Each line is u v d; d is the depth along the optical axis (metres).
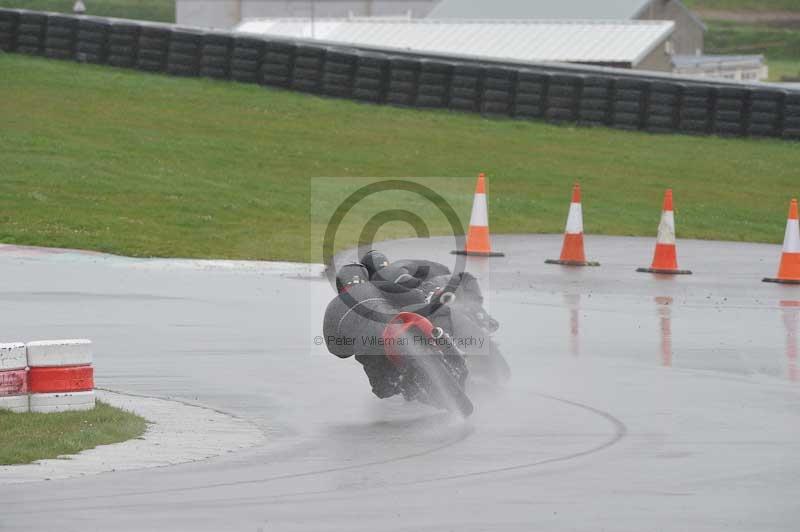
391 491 23.88
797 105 109.44
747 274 62.69
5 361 30.03
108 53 119.19
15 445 26.94
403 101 113.25
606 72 117.19
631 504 22.97
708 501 23.22
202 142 95.62
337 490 23.91
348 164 93.31
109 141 92.88
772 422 30.52
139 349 40.03
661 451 27.34
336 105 112.19
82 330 43.12
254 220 73.31
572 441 28.33
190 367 37.31
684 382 35.72
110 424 29.14
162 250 64.06
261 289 54.09
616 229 79.50
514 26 185.88
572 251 64.06
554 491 23.91
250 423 30.25
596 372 37.09
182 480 24.64
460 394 30.52
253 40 116.25
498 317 47.56
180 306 48.97
